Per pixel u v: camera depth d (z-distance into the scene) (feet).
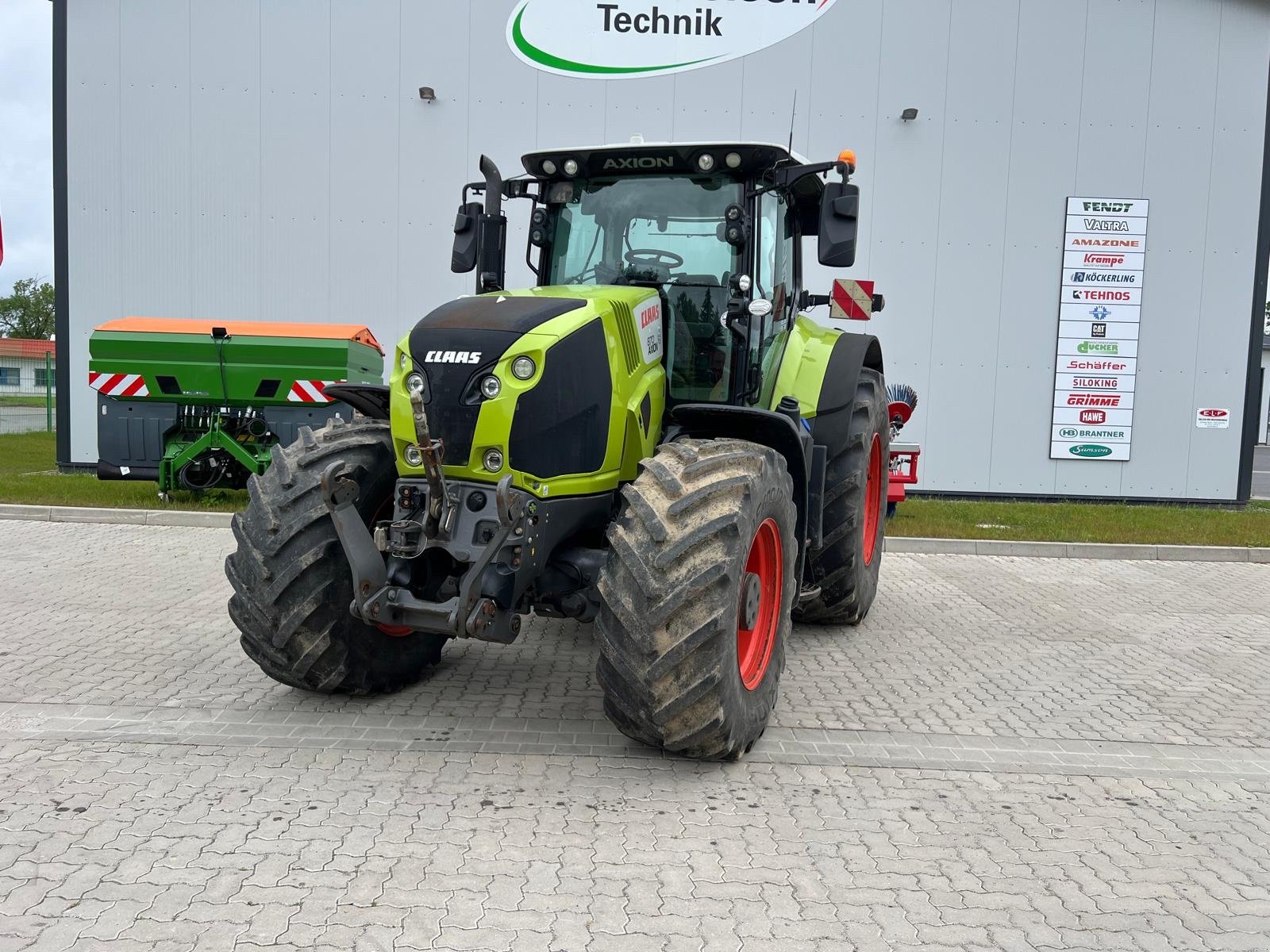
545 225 15.56
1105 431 37.58
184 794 11.07
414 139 36.73
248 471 30.91
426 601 11.96
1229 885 9.84
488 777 11.85
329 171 36.83
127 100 36.52
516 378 11.73
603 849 10.08
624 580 11.33
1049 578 25.68
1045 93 36.24
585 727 13.69
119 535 27.30
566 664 16.84
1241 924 9.07
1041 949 8.56
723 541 11.30
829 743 13.52
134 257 37.22
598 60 36.32
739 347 14.47
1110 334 37.22
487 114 36.60
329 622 13.16
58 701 14.08
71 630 17.85
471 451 11.69
